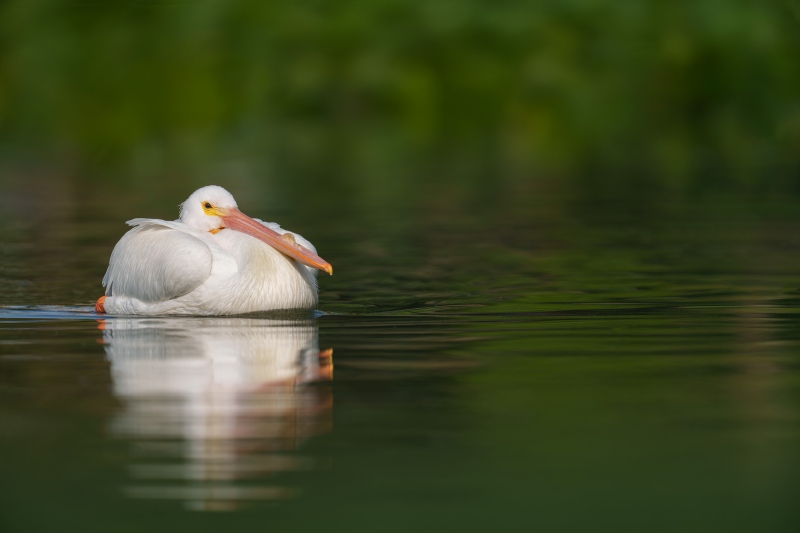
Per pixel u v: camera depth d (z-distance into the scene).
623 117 39.25
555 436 7.38
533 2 40.59
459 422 7.70
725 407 8.01
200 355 9.70
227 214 12.64
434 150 36.28
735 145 35.94
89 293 13.58
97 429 7.51
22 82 39.19
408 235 18.44
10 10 40.44
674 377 8.85
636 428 7.54
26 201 23.75
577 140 38.09
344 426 7.57
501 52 40.09
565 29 40.25
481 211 21.67
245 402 8.16
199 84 39.38
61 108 38.88
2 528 6.03
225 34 40.19
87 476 6.69
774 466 6.83
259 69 39.94
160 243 12.05
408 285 13.82
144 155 34.88
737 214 20.67
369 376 8.91
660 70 39.38
